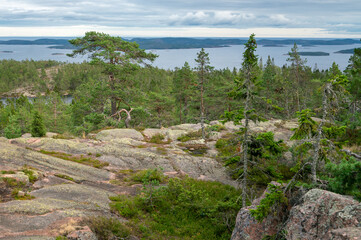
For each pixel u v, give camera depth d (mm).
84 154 21594
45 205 11008
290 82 59562
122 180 17578
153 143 28625
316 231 7973
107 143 25719
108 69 35312
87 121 38719
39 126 27391
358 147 21453
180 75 51562
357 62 25266
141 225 12367
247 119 13047
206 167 21859
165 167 20875
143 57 38188
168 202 15133
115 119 39375
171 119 55250
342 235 6574
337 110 9734
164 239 11969
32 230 9172
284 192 10102
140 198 14758
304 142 10242
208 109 53656
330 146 9766
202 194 16469
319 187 9703
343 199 8102
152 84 122875
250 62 12297
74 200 12633
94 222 10328
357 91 21391
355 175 8555
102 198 13758
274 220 9953
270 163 19297
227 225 13500
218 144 27656
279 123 34562
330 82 9484
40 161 17438
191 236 12711
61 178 15602
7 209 10195
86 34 35188
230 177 20469
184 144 28422
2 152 17031
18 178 13453
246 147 13250
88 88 39281
